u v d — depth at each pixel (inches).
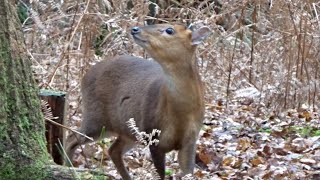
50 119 318.0
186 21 657.6
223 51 653.9
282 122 569.0
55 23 609.0
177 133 390.3
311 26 614.5
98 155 453.4
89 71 442.9
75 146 435.2
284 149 480.4
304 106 612.1
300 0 625.0
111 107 427.2
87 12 580.7
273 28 638.5
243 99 635.5
